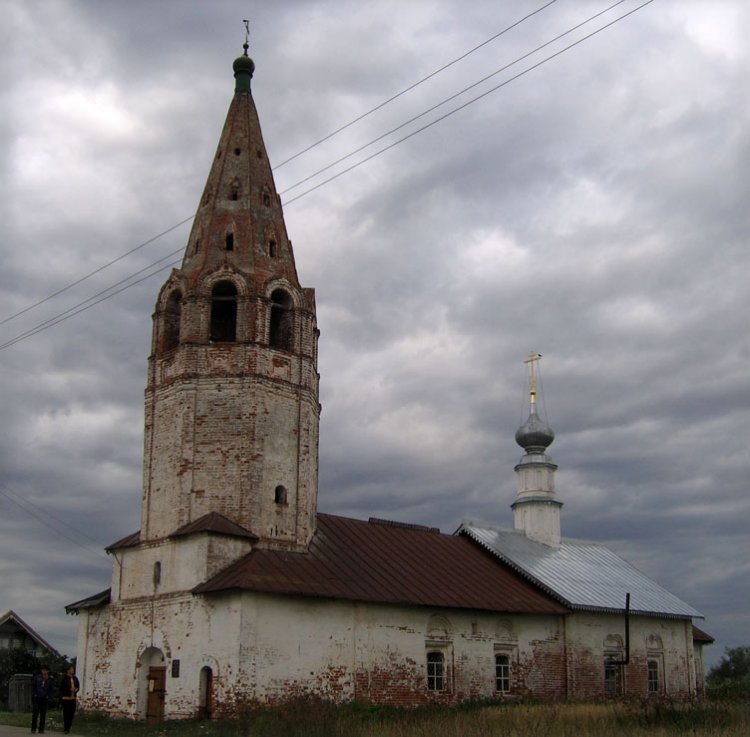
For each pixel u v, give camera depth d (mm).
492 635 48031
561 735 29469
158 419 44094
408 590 44531
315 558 43344
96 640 44656
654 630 57469
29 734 31859
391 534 51094
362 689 41562
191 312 43906
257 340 43594
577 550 62031
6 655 61375
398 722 32469
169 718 39406
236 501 41625
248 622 38156
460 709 41125
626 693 52469
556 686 50625
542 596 52031
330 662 40625
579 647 52156
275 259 46188
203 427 42625
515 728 30500
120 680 42406
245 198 46781
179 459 42406
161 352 45094
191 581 40281
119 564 44375
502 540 57938
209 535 40188
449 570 49844
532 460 63281
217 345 43469
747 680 60531
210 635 38938
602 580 57844
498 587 50625
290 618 39719
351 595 41344
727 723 31891
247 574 38781
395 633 43594
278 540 42438
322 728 30125
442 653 45594
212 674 38281
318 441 46719
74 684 33438
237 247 45469
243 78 50125
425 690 44125
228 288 45000
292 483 43562
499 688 47844
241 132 48531
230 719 36125
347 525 49031
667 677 57312
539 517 61594
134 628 42469
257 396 42906
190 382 43094
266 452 42719
